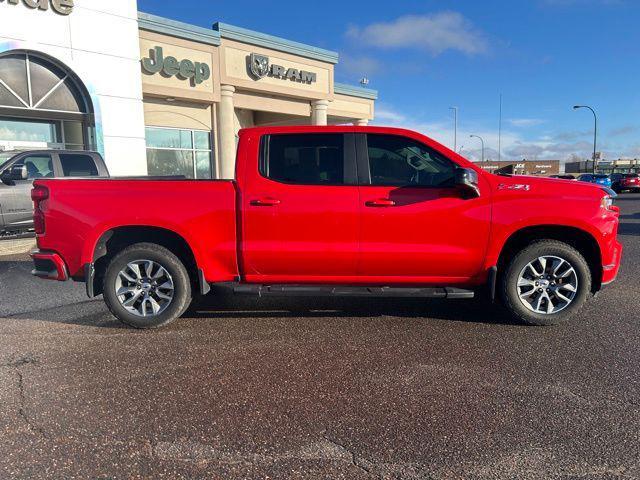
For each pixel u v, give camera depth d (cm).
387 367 390
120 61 1388
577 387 350
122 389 354
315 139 480
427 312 542
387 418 310
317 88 2036
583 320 505
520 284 480
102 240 481
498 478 250
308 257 471
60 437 290
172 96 1589
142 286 485
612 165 9656
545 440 283
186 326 497
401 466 260
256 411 320
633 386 351
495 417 310
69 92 1318
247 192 470
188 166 1742
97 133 1355
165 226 470
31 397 341
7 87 1204
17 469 259
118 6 1370
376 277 481
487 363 396
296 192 468
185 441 286
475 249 467
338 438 288
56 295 641
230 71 1733
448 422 304
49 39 1247
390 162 479
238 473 256
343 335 467
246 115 2233
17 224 963
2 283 715
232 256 476
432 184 474
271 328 489
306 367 391
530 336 459
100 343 450
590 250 491
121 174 1419
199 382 365
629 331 470
